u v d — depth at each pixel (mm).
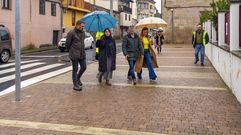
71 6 41969
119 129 5992
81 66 9781
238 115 6816
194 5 38062
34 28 32719
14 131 5938
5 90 10094
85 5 48406
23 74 13406
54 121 6504
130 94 8984
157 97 8562
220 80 11227
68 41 9562
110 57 10430
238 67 8086
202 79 11453
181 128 6012
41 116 6867
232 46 9180
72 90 9648
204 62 17219
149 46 11289
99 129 6000
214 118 6617
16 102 8148
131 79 11391
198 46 16016
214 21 15586
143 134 5715
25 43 31078
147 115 6859
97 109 7391
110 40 10469
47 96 8828
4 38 18344
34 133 5820
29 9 31672
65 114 7008
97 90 9625
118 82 10938
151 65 11211
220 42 12500
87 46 30500
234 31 9133
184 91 9320
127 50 10812
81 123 6363
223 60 11141
